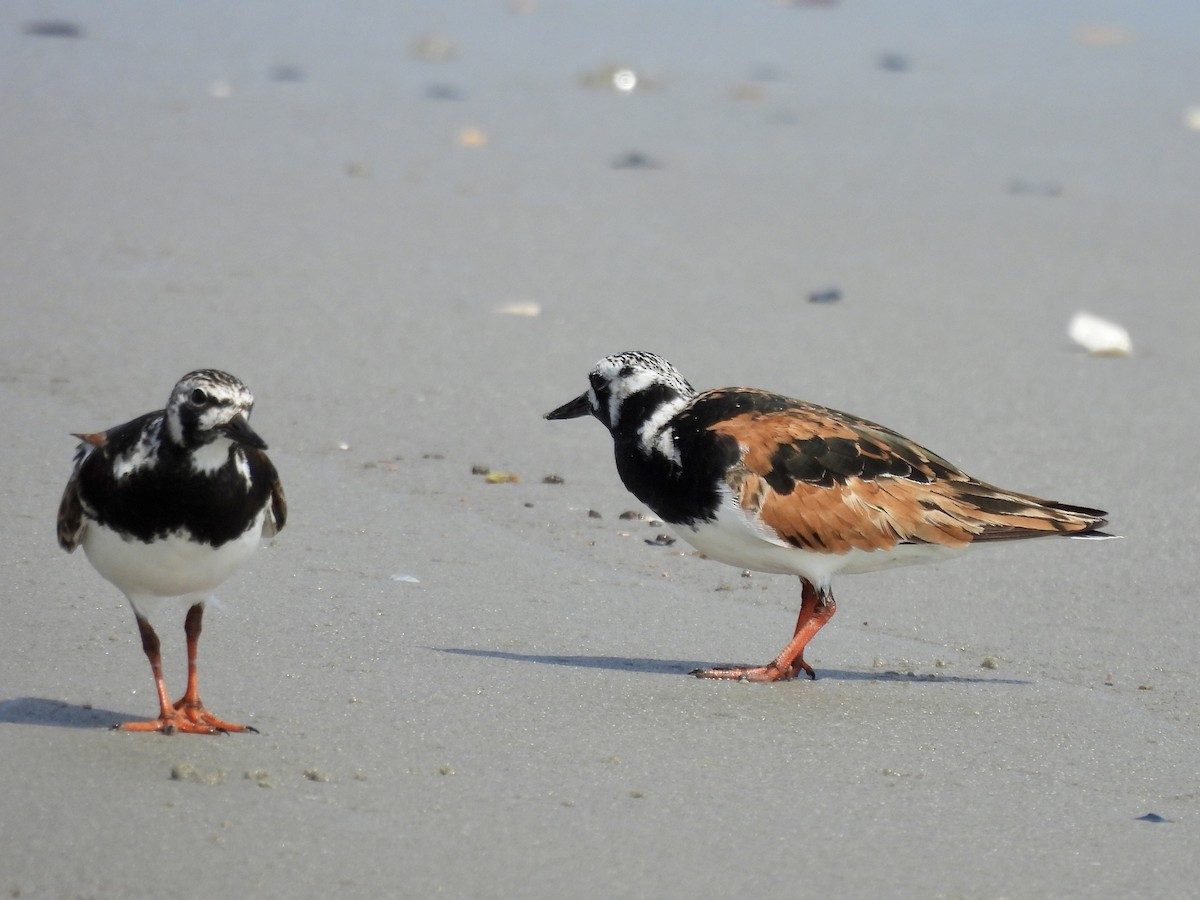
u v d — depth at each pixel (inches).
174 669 380.5
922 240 874.1
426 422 597.9
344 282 749.9
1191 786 345.7
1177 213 944.9
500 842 300.4
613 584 469.7
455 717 361.7
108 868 282.0
